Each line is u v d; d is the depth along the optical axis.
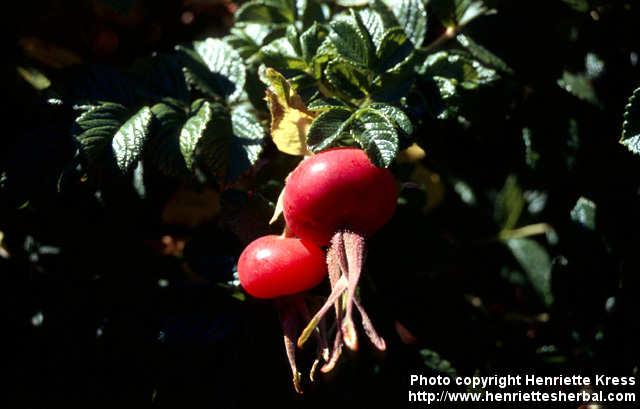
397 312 0.28
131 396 0.27
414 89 0.25
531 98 0.27
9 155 0.25
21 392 0.27
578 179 0.27
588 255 0.27
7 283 0.28
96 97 0.26
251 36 0.28
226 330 0.25
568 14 0.27
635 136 0.22
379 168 0.21
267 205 0.24
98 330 0.27
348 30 0.24
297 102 0.23
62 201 0.27
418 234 0.28
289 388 0.26
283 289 0.22
